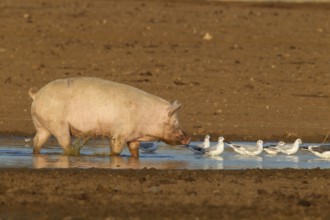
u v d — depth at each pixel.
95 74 88.44
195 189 45.69
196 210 41.78
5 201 42.59
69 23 104.56
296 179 49.03
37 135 58.16
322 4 122.75
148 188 45.47
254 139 69.69
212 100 80.56
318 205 43.31
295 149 60.53
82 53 94.81
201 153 59.22
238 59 95.56
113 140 57.38
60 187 45.25
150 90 83.25
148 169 50.22
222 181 47.78
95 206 42.06
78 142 57.81
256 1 122.75
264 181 48.22
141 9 112.62
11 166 51.00
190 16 110.38
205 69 91.31
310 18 112.62
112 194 44.19
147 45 99.06
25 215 40.50
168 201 43.22
